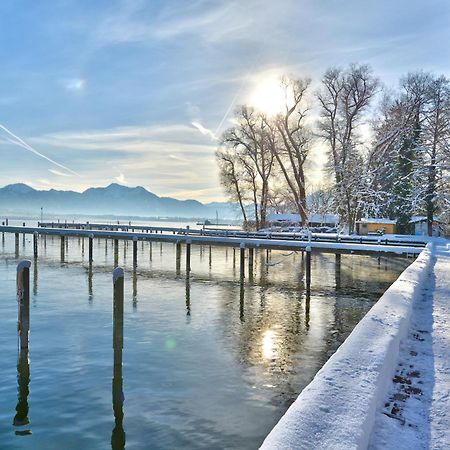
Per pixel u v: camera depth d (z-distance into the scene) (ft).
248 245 100.22
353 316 66.49
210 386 37.96
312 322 62.59
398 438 9.86
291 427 8.27
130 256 144.36
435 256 67.77
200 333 55.57
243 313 67.31
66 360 43.16
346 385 10.63
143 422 30.68
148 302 73.46
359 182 158.40
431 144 162.71
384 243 110.83
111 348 47.55
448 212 154.71
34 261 125.90
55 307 67.56
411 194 166.09
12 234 238.07
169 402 34.27
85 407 32.76
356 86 159.43
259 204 201.98
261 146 181.37
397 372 14.93
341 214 166.61
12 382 37.17
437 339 19.45
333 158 167.12
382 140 160.25
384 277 104.37
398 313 19.66
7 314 62.13
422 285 35.40
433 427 10.55
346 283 95.61
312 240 128.57
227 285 91.91
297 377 40.86
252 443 28.17
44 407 32.58
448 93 160.86
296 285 92.89
